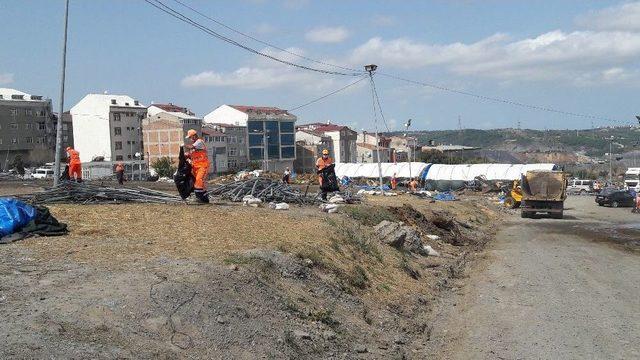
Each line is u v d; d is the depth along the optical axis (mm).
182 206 15648
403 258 15664
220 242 10859
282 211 16922
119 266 8273
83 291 6996
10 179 42938
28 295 6668
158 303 7047
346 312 9961
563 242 23906
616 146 197625
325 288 10391
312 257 11406
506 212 42438
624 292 13852
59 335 5781
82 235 10469
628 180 72125
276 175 53250
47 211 10688
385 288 12430
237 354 6703
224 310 7512
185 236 11148
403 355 8945
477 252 21125
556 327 10844
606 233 27516
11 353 5203
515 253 20578
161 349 6172
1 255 8469
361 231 16266
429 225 23312
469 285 15000
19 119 89562
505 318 11578
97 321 6270
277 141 105125
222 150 93312
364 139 132500
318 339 8148
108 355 5656
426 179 69875
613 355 9250
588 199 60438
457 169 69625
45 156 91750
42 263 8148
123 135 94375
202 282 8031
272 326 7785
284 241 11883
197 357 6309
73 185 15633
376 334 9547
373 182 69938
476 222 31547
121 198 15836
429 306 12523
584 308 12266
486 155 169250
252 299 8266
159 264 8578
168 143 90375
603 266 17609
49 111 94625
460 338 10328
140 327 6438
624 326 10891
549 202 36438
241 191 19906
